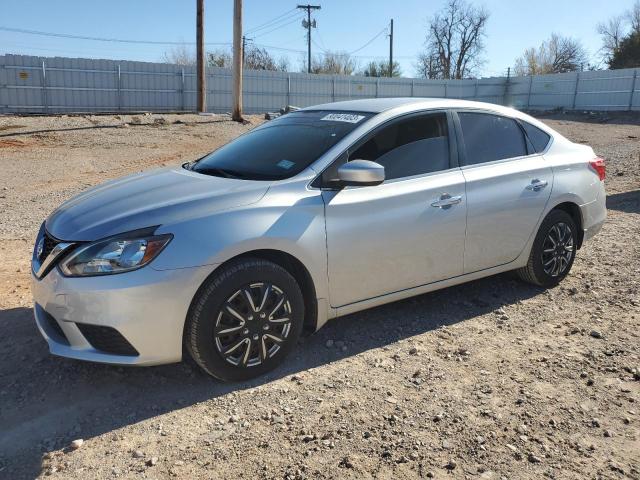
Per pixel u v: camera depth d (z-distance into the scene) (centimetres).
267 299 352
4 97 2514
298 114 478
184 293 325
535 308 478
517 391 349
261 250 356
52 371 369
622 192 987
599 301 491
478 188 446
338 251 378
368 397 341
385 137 413
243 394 344
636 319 453
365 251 390
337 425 313
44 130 1844
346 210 380
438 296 501
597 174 542
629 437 304
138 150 1655
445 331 433
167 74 2884
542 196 487
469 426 313
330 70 6081
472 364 383
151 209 339
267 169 395
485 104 486
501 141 481
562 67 6216
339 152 390
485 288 521
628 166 1305
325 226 371
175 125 2125
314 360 387
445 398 341
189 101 2966
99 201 371
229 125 2198
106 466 281
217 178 390
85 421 318
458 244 438
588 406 333
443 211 424
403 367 378
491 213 453
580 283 533
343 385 355
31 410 328
